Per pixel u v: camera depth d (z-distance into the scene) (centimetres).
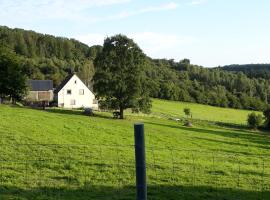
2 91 9650
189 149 5278
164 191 2778
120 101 8894
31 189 2652
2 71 9556
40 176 3003
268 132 10612
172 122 9731
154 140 5766
